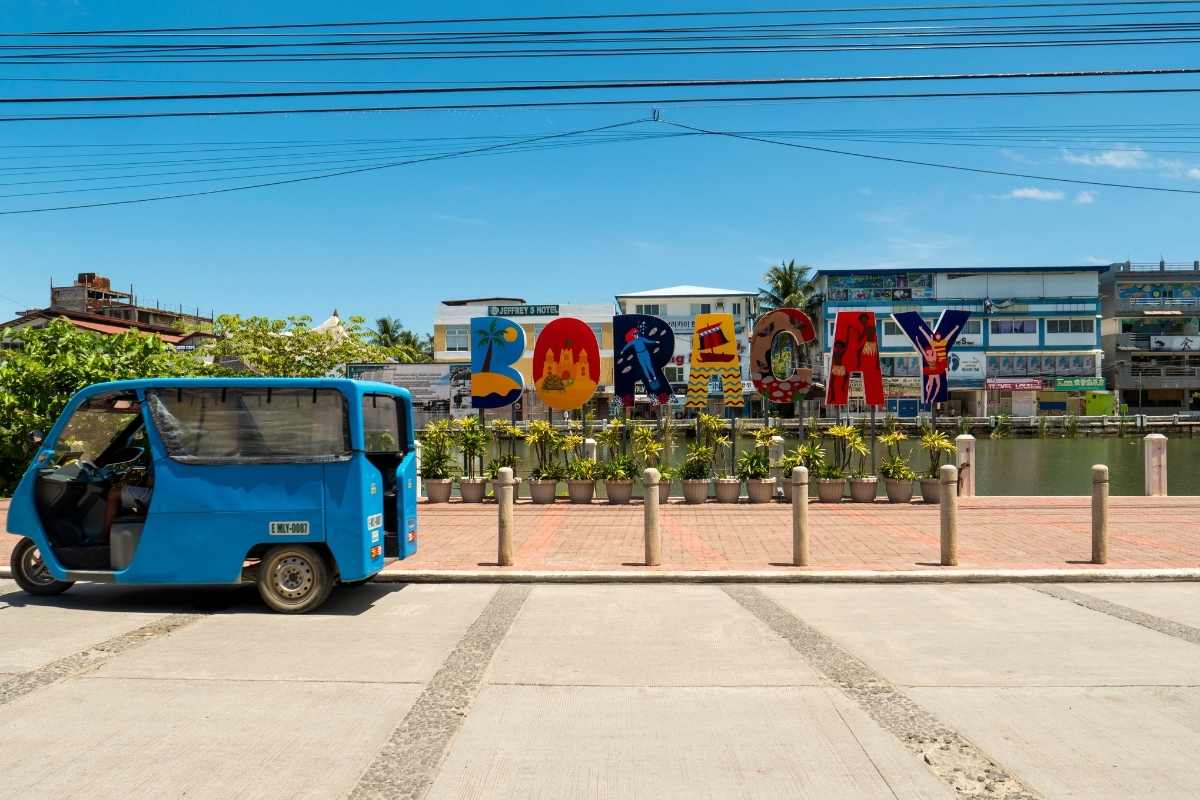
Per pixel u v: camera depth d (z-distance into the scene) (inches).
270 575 296.8
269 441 298.8
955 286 2469.2
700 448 634.2
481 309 2299.5
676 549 425.1
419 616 292.7
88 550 309.7
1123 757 167.3
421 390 1841.8
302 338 1537.9
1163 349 2532.0
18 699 201.0
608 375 2287.2
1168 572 354.6
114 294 2755.9
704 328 681.6
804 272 2620.6
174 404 301.1
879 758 166.9
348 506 296.8
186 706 196.7
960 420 2289.6
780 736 178.4
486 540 457.7
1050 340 2459.4
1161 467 654.5
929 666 229.5
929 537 462.3
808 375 673.0
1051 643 253.4
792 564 381.4
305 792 151.9
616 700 201.9
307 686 212.1
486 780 157.1
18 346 784.9
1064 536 463.2
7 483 694.5
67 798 149.0
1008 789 153.0
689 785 155.0
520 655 241.4
